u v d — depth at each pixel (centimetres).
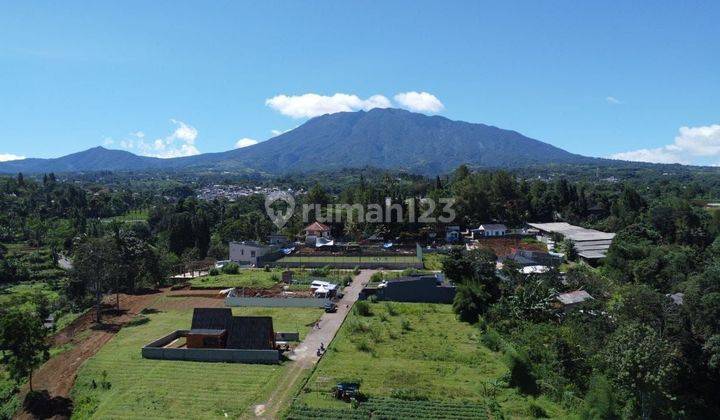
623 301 5669
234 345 5278
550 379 4678
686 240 10388
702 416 4544
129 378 4759
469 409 4084
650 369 4212
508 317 6228
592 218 14900
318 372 4791
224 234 13262
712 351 4741
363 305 6606
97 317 6681
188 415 4038
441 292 7262
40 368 5350
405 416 3981
